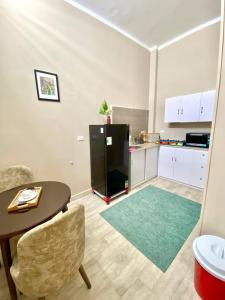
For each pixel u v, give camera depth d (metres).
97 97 2.71
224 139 1.13
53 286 0.88
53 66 2.11
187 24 2.85
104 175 2.41
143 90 3.69
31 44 1.89
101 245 1.63
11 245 1.17
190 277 1.28
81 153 2.60
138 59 3.41
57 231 0.78
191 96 2.89
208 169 1.24
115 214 2.17
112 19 2.63
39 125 2.08
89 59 2.50
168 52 3.48
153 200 2.54
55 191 1.42
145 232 1.81
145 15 2.55
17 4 1.75
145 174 3.23
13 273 0.88
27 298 1.16
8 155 1.87
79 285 1.24
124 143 2.56
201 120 2.82
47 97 2.10
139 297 1.15
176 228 1.88
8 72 1.76
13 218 1.03
